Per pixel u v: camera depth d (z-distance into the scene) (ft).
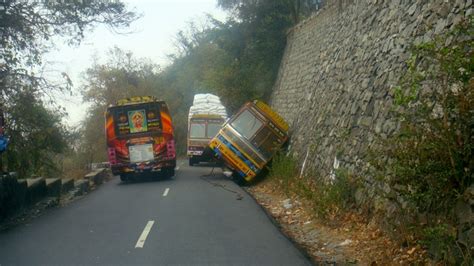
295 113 94.32
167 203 59.88
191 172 108.47
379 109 47.01
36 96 63.57
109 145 90.07
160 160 90.17
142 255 33.81
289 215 51.16
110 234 41.47
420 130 29.71
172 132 90.58
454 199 27.86
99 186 90.89
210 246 36.22
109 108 89.20
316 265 31.14
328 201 46.29
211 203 58.90
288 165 73.10
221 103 132.46
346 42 70.64
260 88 136.46
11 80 61.11
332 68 75.00
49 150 80.48
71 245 37.45
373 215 39.32
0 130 51.88
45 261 32.65
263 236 39.55
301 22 112.68
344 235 39.63
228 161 80.48
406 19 47.91
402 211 32.37
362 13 66.23
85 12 59.16
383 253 32.04
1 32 57.62
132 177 99.66
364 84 54.90
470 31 29.60
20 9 56.80
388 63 49.26
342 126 58.29
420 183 29.25
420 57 35.63
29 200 56.59
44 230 44.09
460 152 27.17
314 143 68.80
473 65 26.89
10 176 50.60
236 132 81.51
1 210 47.34
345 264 31.91
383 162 36.40
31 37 58.65
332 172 54.95
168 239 38.81
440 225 27.04
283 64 124.47
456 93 28.14
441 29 38.65
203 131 123.24
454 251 26.14
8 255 34.47
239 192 70.13
